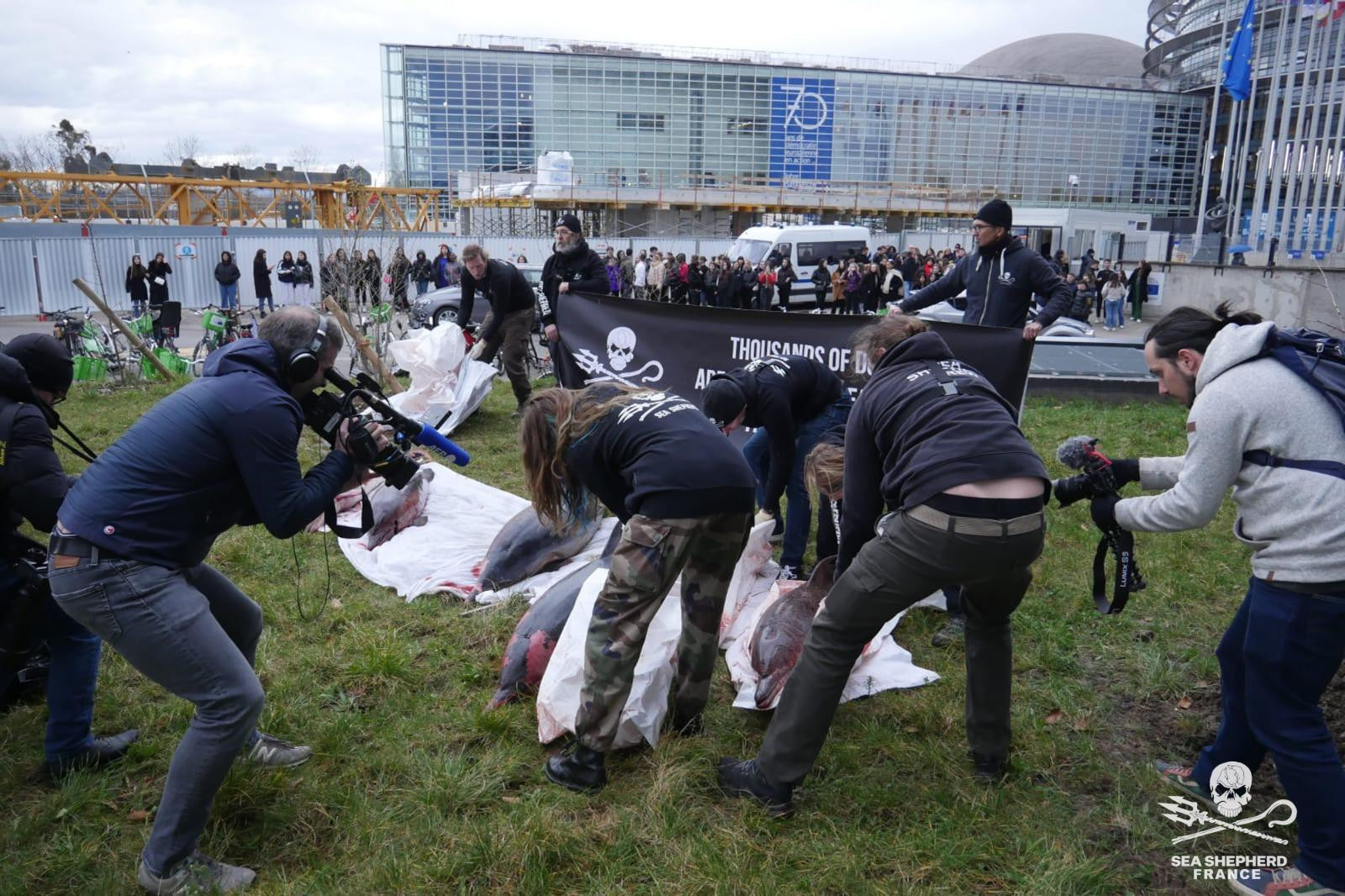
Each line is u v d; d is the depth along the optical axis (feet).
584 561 15.51
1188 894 8.96
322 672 13.00
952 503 8.74
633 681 11.01
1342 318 21.17
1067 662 13.24
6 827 9.82
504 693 12.24
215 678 8.61
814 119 181.78
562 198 144.97
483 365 27.53
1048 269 17.52
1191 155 196.44
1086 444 10.12
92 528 8.34
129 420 30.30
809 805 10.16
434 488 19.39
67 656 10.45
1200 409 8.51
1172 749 11.41
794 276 93.76
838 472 13.11
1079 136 191.01
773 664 11.90
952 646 13.92
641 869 9.13
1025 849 9.45
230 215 110.73
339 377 9.73
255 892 8.87
